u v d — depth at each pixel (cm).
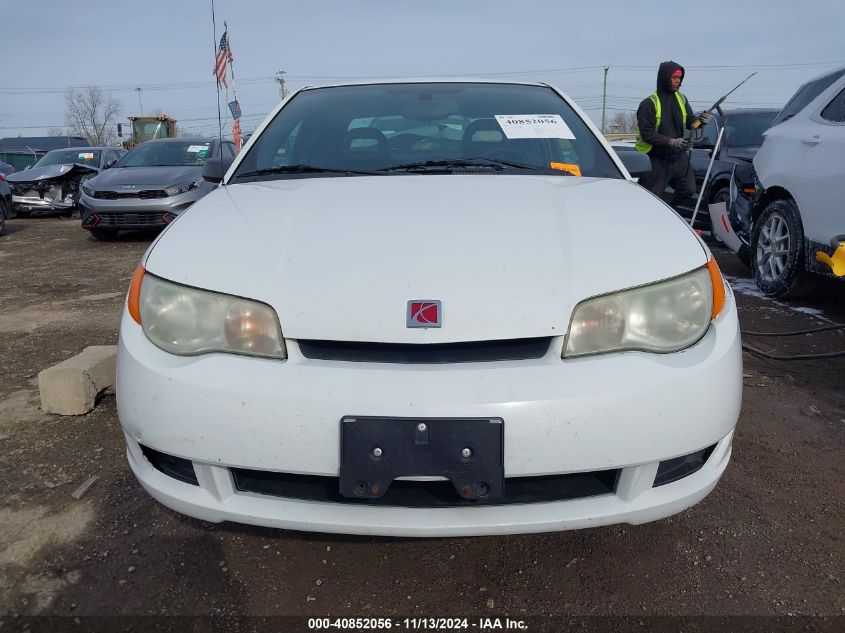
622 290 161
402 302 156
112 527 209
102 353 313
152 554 196
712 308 172
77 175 1164
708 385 160
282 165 252
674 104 571
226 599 179
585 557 196
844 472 240
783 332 393
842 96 414
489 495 150
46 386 287
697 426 159
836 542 200
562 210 191
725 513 216
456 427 148
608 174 245
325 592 182
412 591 183
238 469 162
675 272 167
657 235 179
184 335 164
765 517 213
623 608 175
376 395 149
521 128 263
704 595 179
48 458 251
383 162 249
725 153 688
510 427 148
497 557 197
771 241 471
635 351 160
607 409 151
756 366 344
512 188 210
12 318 470
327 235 177
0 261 728
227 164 269
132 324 173
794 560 192
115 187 800
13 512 216
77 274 638
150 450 172
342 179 226
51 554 195
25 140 2514
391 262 165
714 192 700
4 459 250
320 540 204
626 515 158
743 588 181
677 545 200
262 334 159
